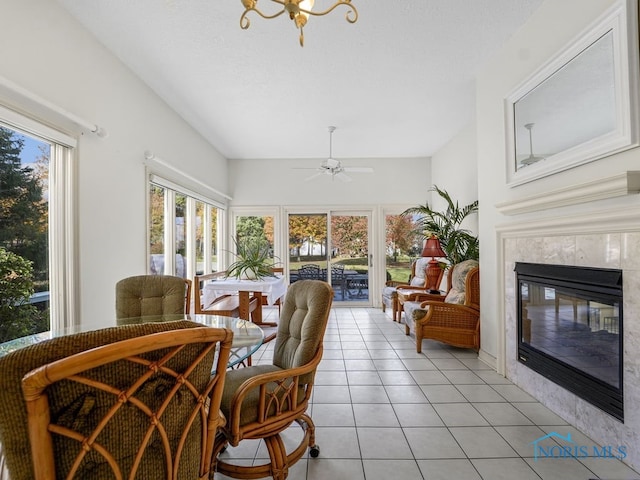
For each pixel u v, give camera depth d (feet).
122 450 2.32
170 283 7.55
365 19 7.41
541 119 7.11
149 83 10.28
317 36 8.02
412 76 10.11
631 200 5.14
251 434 4.48
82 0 6.63
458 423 6.73
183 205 13.55
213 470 4.87
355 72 9.81
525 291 8.05
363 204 19.81
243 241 19.77
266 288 12.91
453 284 12.53
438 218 17.51
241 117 13.25
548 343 7.28
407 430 6.51
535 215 7.50
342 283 19.99
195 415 2.74
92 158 7.74
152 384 2.39
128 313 7.19
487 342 9.95
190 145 13.99
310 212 19.93
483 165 9.81
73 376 2.02
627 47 5.03
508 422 6.73
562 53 6.39
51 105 6.10
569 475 5.18
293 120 13.65
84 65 7.47
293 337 5.69
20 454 2.09
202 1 6.77
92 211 7.75
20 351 1.99
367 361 10.34
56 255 6.86
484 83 9.63
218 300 14.99
